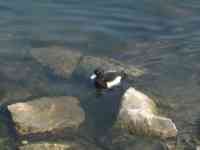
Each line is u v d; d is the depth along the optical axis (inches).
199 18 949.2
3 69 773.9
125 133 615.8
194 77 755.4
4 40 871.1
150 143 594.6
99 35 895.7
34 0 1022.4
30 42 867.4
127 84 737.0
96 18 956.6
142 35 895.1
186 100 693.9
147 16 960.3
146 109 645.3
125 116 629.9
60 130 621.0
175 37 882.8
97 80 734.5
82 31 910.4
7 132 614.9
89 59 800.9
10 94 707.4
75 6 999.6
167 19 949.2
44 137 606.9
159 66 787.4
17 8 987.3
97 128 627.5
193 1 1019.9
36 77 754.2
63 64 786.8
